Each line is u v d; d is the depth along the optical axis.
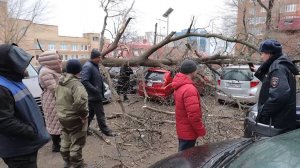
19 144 2.66
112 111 8.47
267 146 2.40
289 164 2.03
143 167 4.65
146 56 8.64
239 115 7.54
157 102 9.63
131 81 9.42
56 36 55.50
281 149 2.26
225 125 6.60
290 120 3.41
